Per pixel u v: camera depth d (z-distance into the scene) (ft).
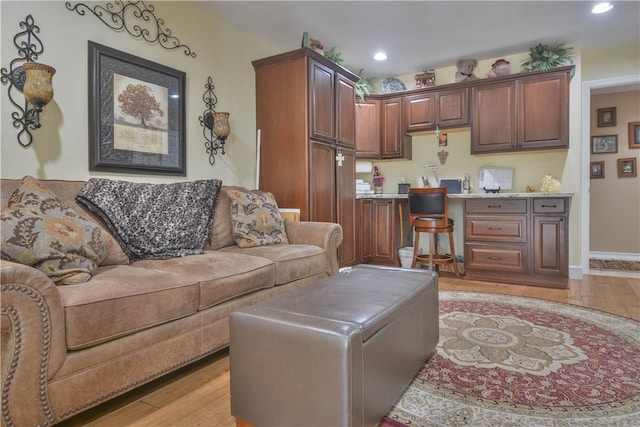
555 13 10.38
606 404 4.69
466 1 9.75
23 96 6.56
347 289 5.15
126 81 8.12
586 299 9.77
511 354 6.22
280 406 3.85
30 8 6.64
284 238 8.92
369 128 15.01
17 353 3.64
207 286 5.61
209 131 10.16
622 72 12.66
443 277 12.71
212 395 5.11
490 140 13.08
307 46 10.74
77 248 4.86
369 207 14.20
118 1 8.02
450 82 14.69
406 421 4.37
